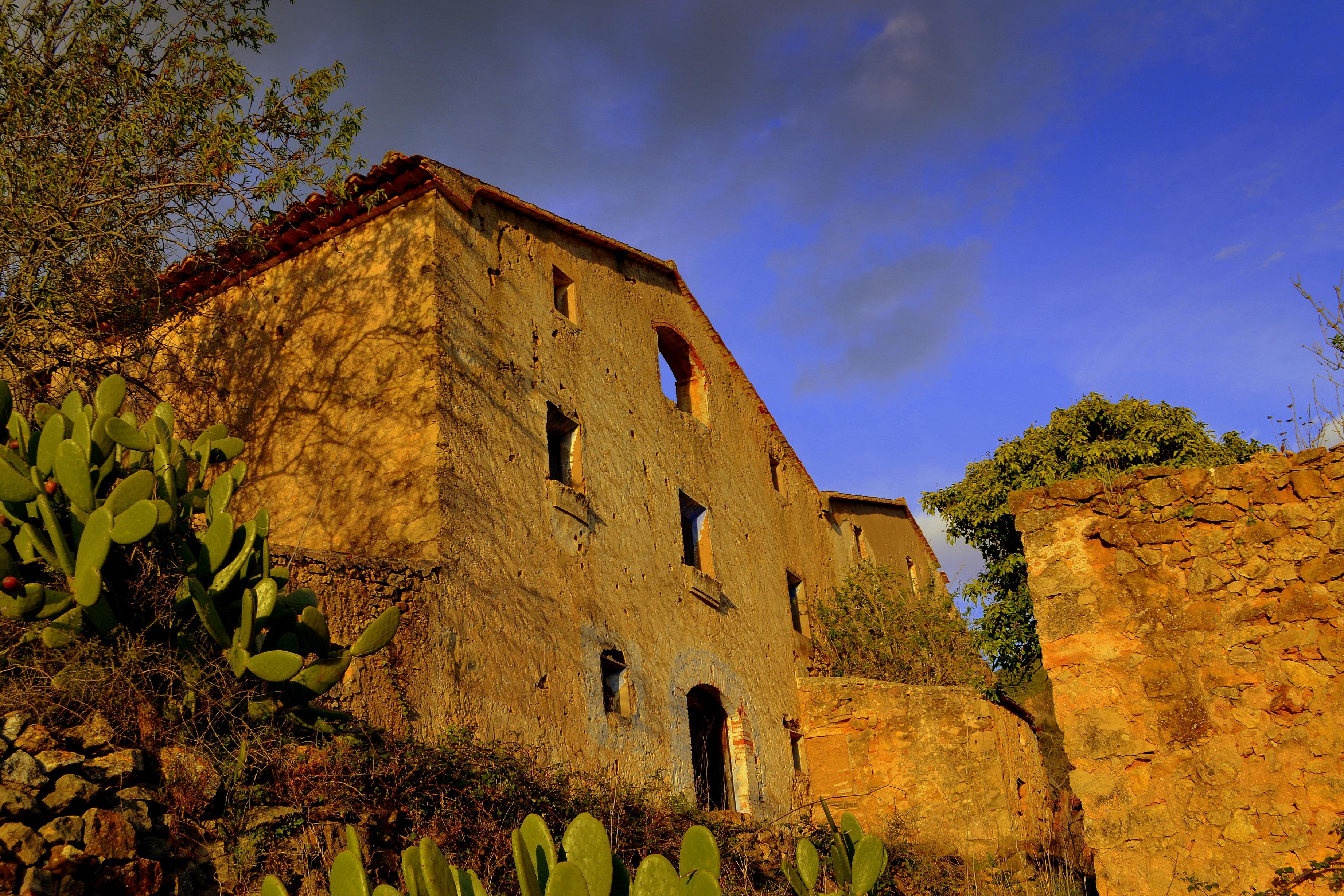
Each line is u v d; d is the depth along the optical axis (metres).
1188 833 6.57
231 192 8.28
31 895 3.90
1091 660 7.13
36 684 4.86
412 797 5.90
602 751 9.30
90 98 8.09
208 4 8.51
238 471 6.03
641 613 10.76
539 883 3.40
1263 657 6.70
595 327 11.70
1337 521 6.73
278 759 5.30
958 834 12.22
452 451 8.56
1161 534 7.20
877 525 19.83
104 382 5.59
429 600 7.75
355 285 9.48
